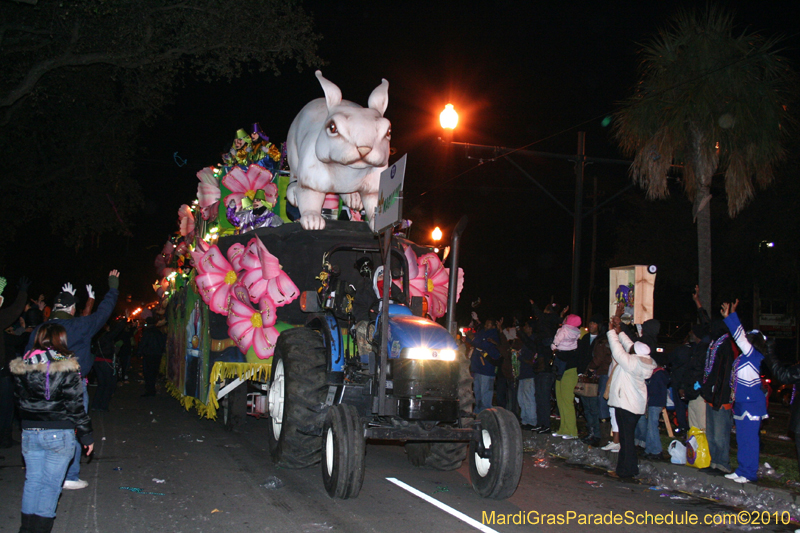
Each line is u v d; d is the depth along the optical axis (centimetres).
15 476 657
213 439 892
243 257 779
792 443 970
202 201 953
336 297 686
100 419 1062
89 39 1312
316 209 820
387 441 891
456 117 1201
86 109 1664
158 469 698
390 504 581
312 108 858
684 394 779
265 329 784
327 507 566
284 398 664
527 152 1363
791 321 2517
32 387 442
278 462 670
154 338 1424
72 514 530
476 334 1081
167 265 1382
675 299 2802
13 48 1323
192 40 1328
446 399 591
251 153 977
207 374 855
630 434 722
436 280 868
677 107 1077
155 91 1569
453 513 558
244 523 515
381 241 613
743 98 1059
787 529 552
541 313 988
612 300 1029
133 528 497
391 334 612
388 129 791
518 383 1074
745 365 684
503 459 578
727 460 713
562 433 950
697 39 1082
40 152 1692
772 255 1950
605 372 872
